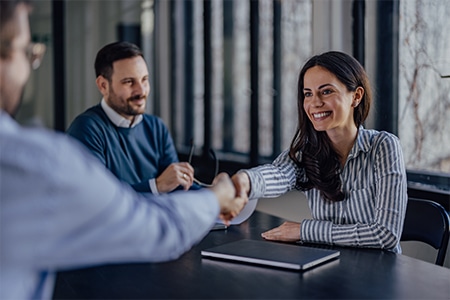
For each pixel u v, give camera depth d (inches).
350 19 120.5
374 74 114.9
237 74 172.1
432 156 102.0
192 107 209.8
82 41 222.4
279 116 151.9
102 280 57.5
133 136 104.0
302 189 80.4
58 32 218.2
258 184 71.0
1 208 28.9
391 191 71.4
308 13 135.9
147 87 102.1
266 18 154.7
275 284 55.0
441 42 98.2
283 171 77.2
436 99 100.2
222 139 182.1
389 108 112.6
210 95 186.4
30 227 29.2
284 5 146.6
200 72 199.8
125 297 52.0
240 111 171.3
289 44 144.9
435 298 50.7
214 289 53.8
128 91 99.5
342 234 71.3
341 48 121.5
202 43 194.1
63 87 219.6
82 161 31.2
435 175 101.3
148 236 32.6
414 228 81.4
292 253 64.4
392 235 69.7
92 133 99.0
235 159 170.6
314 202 80.0
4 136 29.7
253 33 158.7
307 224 73.8
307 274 58.3
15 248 29.2
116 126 102.7
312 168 77.1
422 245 95.7
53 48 218.5
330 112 72.3
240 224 87.9
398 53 109.5
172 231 34.1
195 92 203.6
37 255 29.7
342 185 76.7
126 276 58.7
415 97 105.3
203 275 58.5
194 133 206.7
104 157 99.8
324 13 123.8
